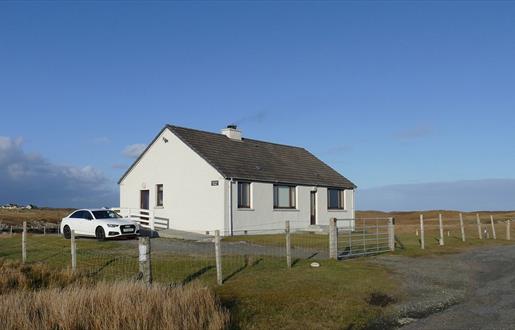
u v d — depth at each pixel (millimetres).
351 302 12930
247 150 37594
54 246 24328
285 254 21234
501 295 14570
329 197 40438
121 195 37406
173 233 30828
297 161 40750
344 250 23266
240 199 33281
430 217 81188
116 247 23422
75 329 9398
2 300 10352
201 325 10000
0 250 23172
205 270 16641
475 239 32219
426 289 15156
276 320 11234
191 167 33688
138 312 9789
